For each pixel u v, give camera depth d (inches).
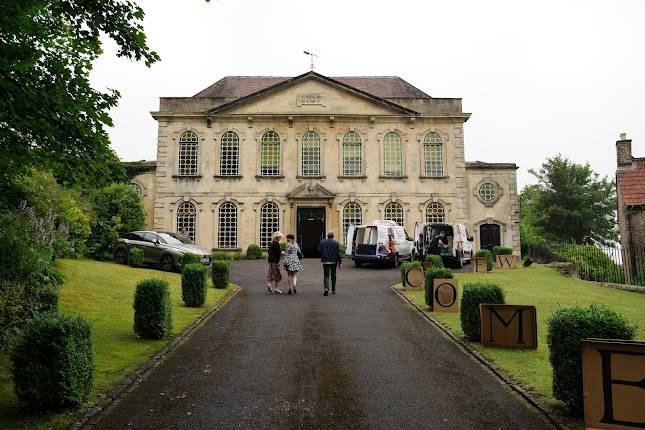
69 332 230.2
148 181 1289.4
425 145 1302.9
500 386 264.7
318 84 1305.4
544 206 2218.3
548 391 252.2
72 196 740.7
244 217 1261.1
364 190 1278.3
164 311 366.6
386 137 1304.1
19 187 432.1
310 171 1286.9
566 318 226.1
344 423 215.5
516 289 663.8
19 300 346.3
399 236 1027.9
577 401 218.7
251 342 360.5
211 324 426.9
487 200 1315.2
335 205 1273.4
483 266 889.5
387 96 1417.3
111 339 358.9
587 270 1042.7
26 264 362.6
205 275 518.3
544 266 1036.5
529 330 338.0
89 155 327.0
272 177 1272.1
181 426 212.8
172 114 1278.3
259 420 218.7
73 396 228.1
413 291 617.6
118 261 870.4
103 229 889.5
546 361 306.2
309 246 1264.8
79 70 330.6
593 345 200.5
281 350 337.7
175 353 331.0
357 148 1299.2
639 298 658.2
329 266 601.9
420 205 1277.1
